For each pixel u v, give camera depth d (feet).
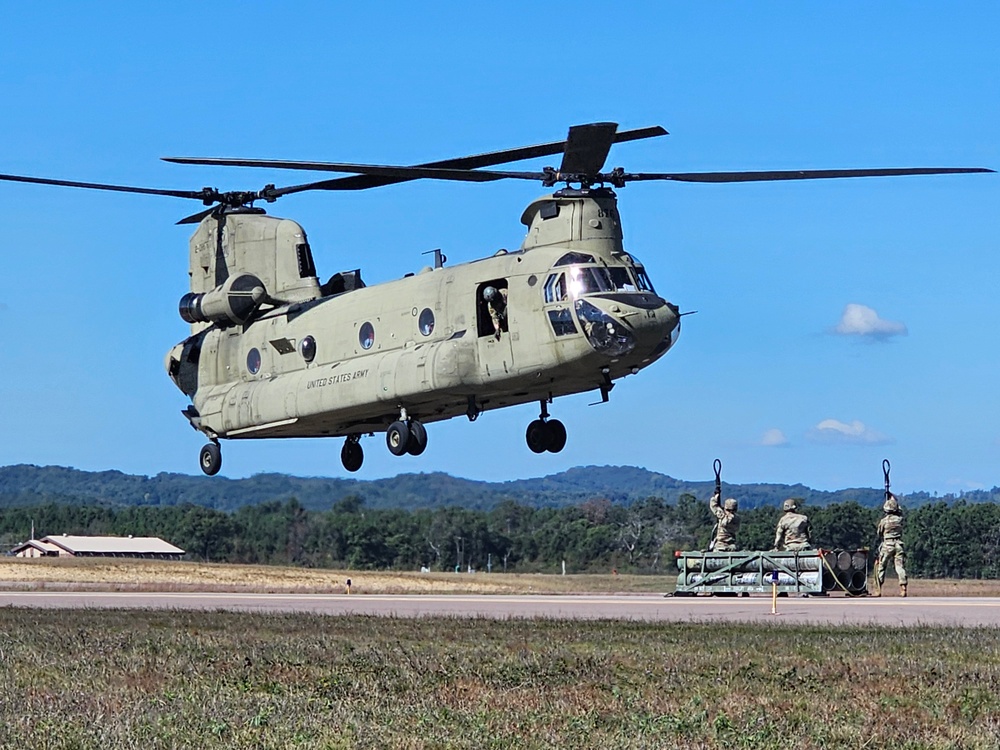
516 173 106.83
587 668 68.08
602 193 106.11
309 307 125.08
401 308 115.14
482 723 53.26
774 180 106.52
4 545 419.33
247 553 438.40
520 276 106.32
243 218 133.59
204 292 136.26
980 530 326.65
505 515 459.73
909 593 139.64
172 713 55.11
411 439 114.73
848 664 69.26
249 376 130.11
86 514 464.65
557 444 116.16
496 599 132.57
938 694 61.00
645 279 105.50
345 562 433.89
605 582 206.90
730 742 50.49
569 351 103.09
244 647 78.02
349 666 69.15
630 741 50.34
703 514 434.71
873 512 328.90
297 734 51.03
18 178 119.03
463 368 108.47
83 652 75.97
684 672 67.31
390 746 49.21
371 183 119.96
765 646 77.46
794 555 127.65
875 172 104.78
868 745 50.19
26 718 53.72
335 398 118.21
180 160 108.78
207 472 134.00
